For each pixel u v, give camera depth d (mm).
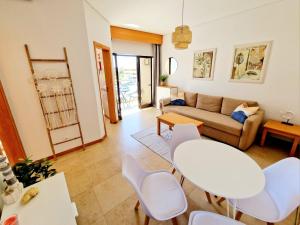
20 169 1378
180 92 4582
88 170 2256
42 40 2160
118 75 4523
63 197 1037
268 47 2850
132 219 1530
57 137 2584
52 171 1527
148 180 1438
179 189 1350
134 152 2734
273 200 1259
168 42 5016
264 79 3010
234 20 3250
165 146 2918
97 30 2984
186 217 1550
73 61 2467
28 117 2277
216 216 1043
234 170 1245
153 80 5691
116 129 3760
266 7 2777
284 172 1260
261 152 2684
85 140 2902
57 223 878
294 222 1459
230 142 2873
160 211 1149
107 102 4266
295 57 2609
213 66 3814
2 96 1991
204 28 3824
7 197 964
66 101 2523
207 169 1252
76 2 2326
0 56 1949
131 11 3016
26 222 879
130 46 4871
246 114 2852
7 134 2086
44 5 2086
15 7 1920
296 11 2488
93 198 1769
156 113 5035
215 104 3689
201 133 3355
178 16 3334
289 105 2791
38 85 2211
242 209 1191
